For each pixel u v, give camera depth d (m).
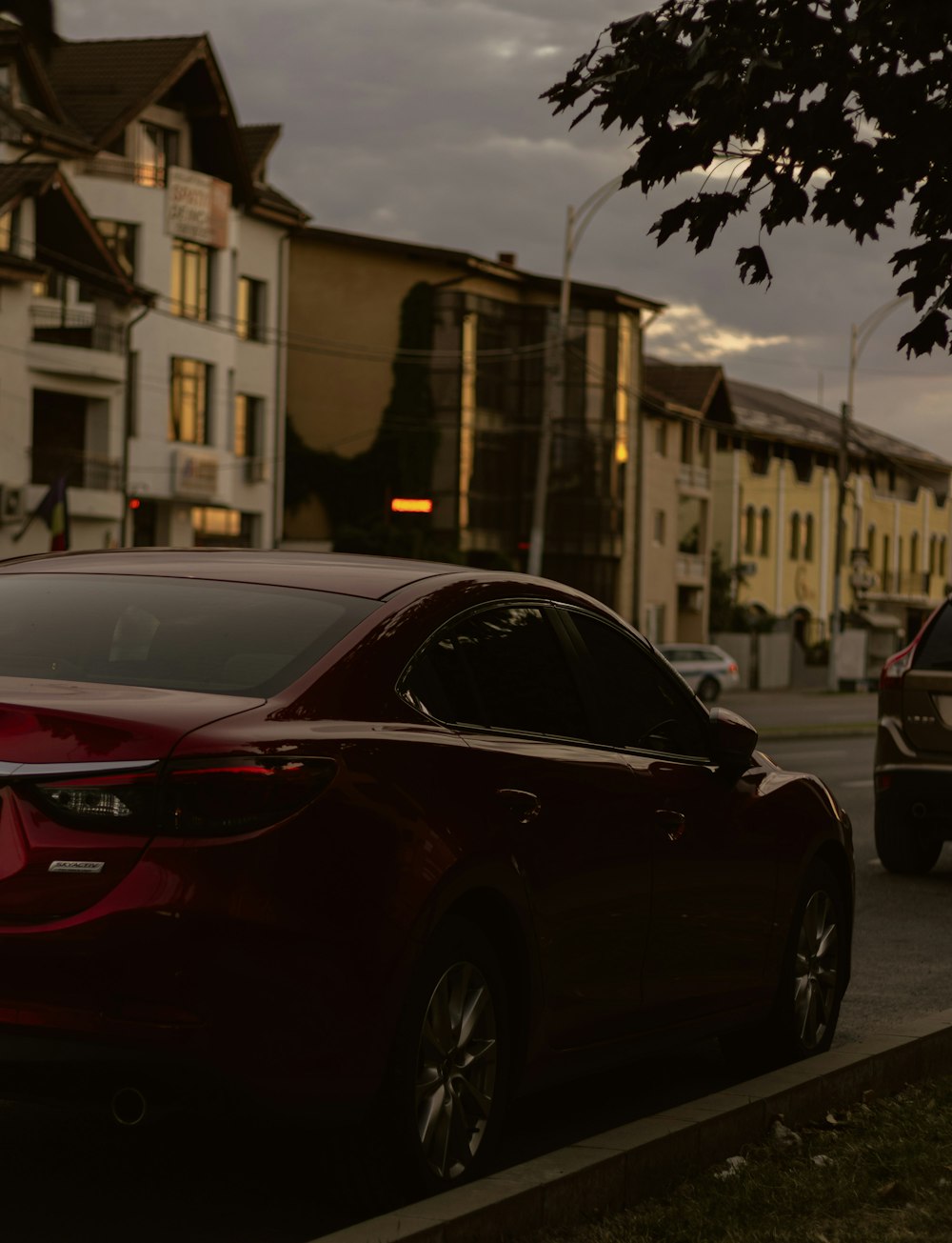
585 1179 5.01
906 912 12.36
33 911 4.54
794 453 88.81
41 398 49.16
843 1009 8.95
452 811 5.21
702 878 6.53
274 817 4.66
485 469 64.50
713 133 6.45
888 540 99.19
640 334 70.06
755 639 77.81
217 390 53.91
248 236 56.22
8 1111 6.26
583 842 5.80
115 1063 4.50
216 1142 5.92
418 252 62.56
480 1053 5.33
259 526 57.31
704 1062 7.67
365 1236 4.39
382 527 59.16
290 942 4.64
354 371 63.03
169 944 4.48
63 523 43.59
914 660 13.76
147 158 52.22
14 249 45.91
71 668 5.24
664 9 6.34
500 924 5.47
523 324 66.56
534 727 5.91
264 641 5.32
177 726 4.68
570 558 67.62
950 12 6.06
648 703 6.69
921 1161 5.66
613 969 6.01
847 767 27.34
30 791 4.60
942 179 6.72
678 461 75.56
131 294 49.50
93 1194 5.38
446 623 5.68
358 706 5.16
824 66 6.33
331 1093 4.77
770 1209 5.16
